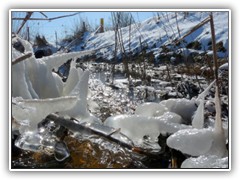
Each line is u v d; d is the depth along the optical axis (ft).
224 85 13.47
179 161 7.09
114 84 16.56
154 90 14.58
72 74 9.04
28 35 12.71
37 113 6.70
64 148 6.95
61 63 8.73
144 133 7.66
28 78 7.88
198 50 22.74
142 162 7.09
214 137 6.81
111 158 7.06
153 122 7.64
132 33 29.66
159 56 23.12
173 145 6.78
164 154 7.35
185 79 15.87
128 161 7.04
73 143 7.37
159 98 13.53
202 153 6.70
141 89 15.07
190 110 9.03
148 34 29.09
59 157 6.79
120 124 7.75
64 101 6.72
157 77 18.10
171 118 8.10
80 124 7.25
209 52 21.59
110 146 7.37
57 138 7.21
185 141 6.73
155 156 7.20
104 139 7.10
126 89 15.30
